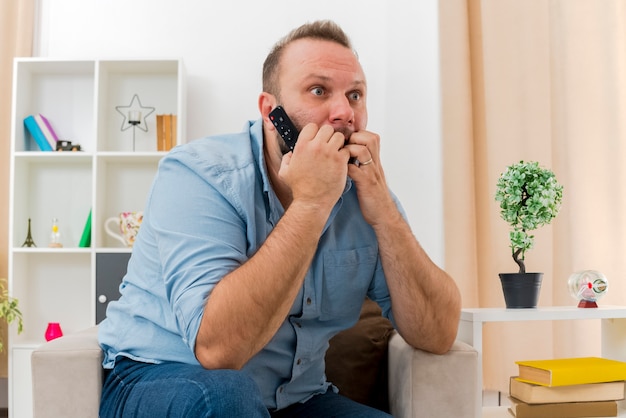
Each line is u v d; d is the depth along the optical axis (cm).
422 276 140
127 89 326
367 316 172
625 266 274
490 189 289
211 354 114
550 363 179
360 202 140
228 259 123
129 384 119
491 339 286
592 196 280
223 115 323
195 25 326
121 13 326
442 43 297
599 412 172
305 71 134
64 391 128
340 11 323
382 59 320
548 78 288
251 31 325
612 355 196
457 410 141
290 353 141
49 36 326
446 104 294
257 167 139
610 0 283
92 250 296
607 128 281
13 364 290
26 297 317
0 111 319
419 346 143
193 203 126
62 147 312
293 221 122
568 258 280
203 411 98
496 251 286
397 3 320
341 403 141
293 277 119
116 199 321
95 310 294
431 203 312
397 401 150
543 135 286
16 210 306
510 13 292
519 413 171
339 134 127
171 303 122
